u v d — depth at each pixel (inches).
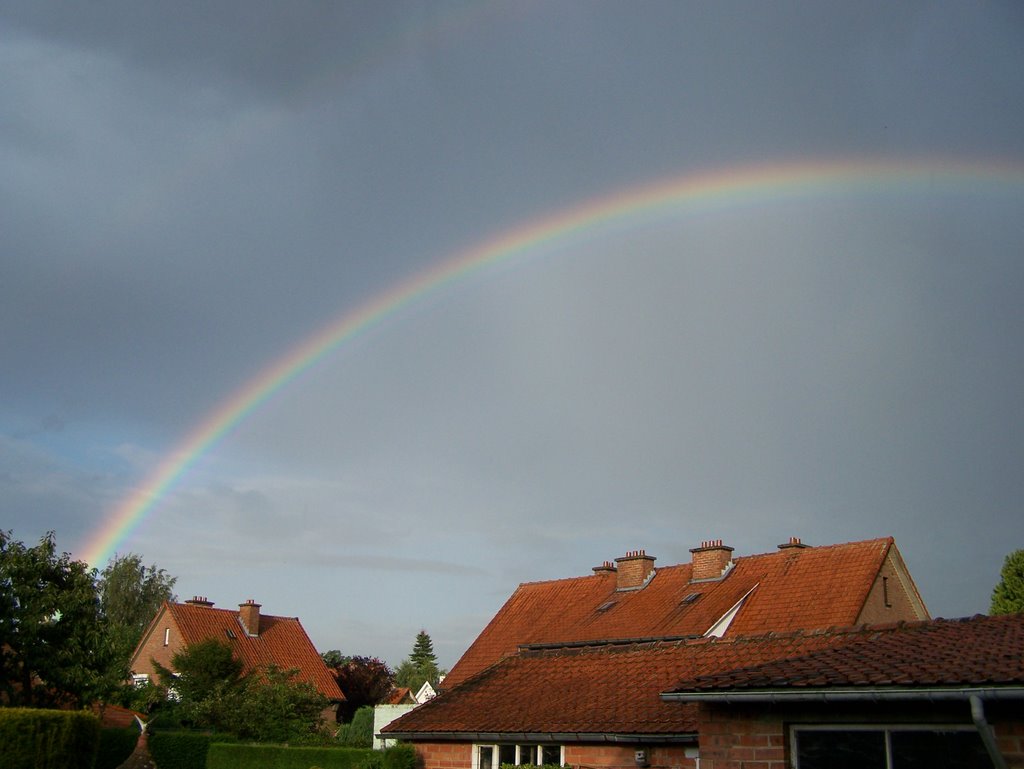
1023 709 411.8
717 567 1450.5
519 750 793.6
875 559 1295.5
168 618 2159.2
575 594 1656.0
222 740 1445.6
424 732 858.8
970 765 426.3
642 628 1398.9
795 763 483.5
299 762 1198.3
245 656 2111.2
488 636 1658.5
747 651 777.6
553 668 928.9
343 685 2277.3
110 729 1331.2
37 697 1192.2
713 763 511.5
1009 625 573.9
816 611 1258.6
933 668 446.3
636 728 695.7
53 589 1213.7
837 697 454.0
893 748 451.5
